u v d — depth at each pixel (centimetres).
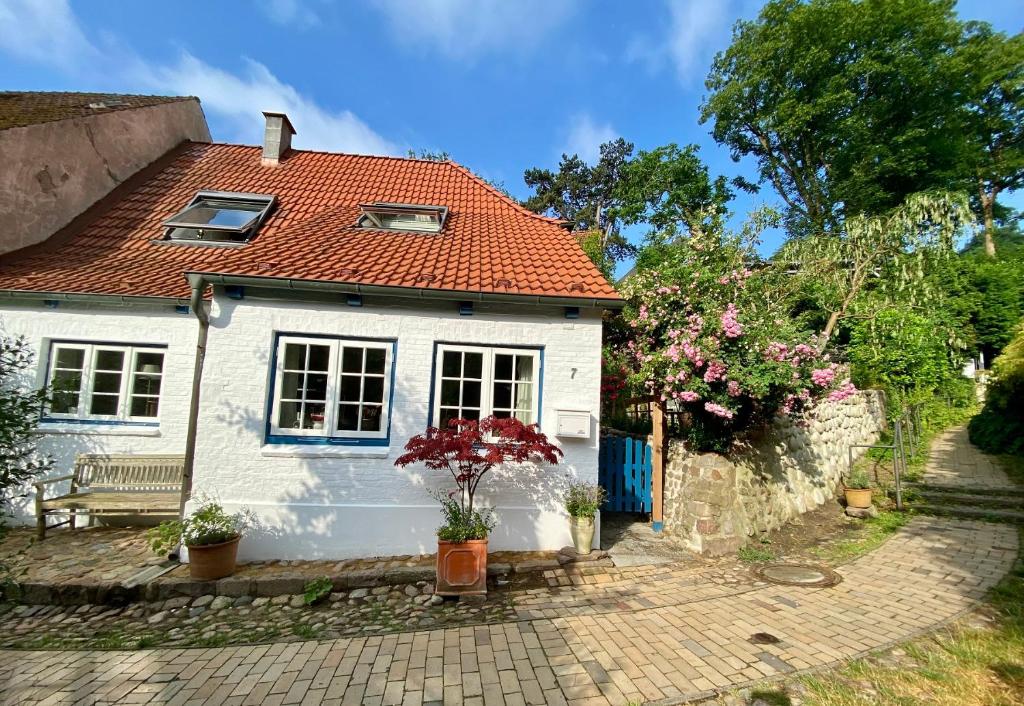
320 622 467
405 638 424
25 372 711
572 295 638
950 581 514
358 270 648
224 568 538
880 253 1070
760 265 1159
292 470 607
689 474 678
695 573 566
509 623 450
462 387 654
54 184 840
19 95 1083
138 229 865
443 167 1204
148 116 1056
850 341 1476
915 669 350
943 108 2069
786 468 794
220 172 1051
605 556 611
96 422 733
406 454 555
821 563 594
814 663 364
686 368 645
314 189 1010
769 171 2511
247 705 331
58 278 721
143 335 733
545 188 3369
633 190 2756
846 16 2033
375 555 608
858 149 2030
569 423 637
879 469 1004
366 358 645
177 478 705
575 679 353
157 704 334
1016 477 896
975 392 1489
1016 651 367
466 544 515
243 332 616
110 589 513
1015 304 1712
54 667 385
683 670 360
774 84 2312
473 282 649
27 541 648
